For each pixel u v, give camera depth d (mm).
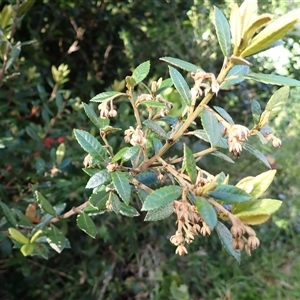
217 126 303
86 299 974
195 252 1136
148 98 358
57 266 1016
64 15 1194
